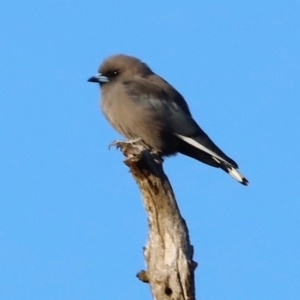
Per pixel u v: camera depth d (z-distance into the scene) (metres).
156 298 9.98
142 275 10.20
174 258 10.02
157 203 10.28
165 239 10.16
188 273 9.95
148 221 10.38
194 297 9.98
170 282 9.92
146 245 10.31
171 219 10.24
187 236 10.27
